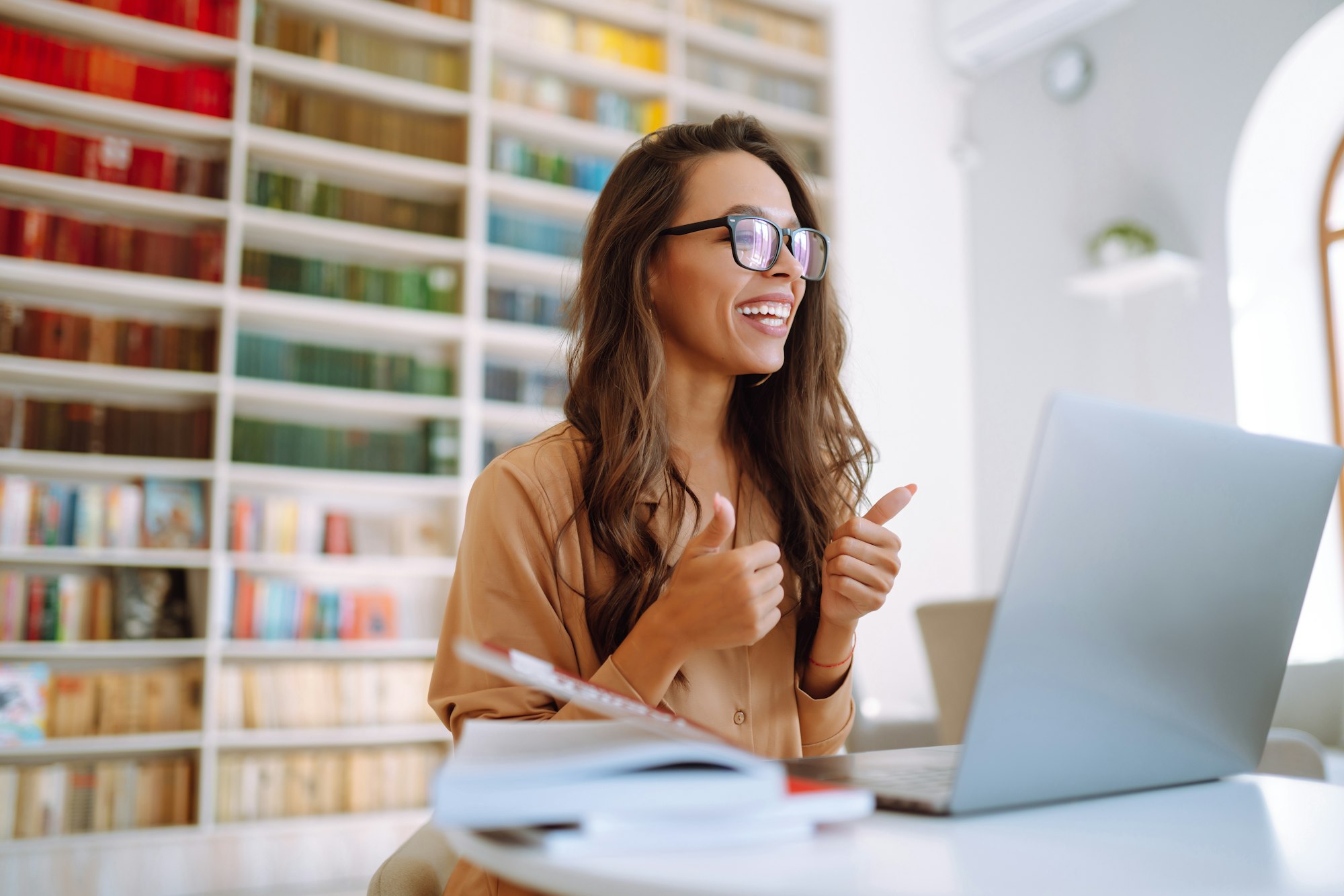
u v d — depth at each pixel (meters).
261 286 3.84
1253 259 4.82
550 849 0.54
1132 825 0.66
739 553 0.82
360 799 3.71
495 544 1.01
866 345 5.49
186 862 3.33
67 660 3.50
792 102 5.32
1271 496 0.77
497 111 4.36
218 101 3.83
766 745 1.06
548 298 4.46
